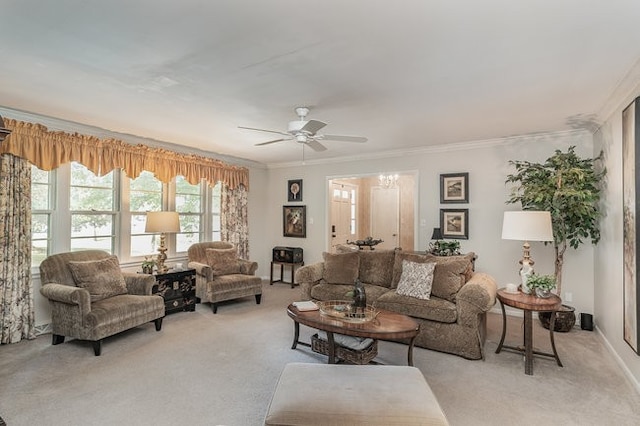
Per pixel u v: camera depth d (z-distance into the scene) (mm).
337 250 5074
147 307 3855
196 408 2426
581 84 2889
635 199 2664
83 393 2607
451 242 4855
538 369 3076
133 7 1854
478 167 5102
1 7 1854
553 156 4215
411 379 1996
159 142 5172
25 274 3762
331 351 2928
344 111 3650
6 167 3637
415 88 3002
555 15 1904
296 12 1890
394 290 4176
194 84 2932
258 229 7180
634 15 1894
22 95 3232
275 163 7199
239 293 5066
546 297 3123
